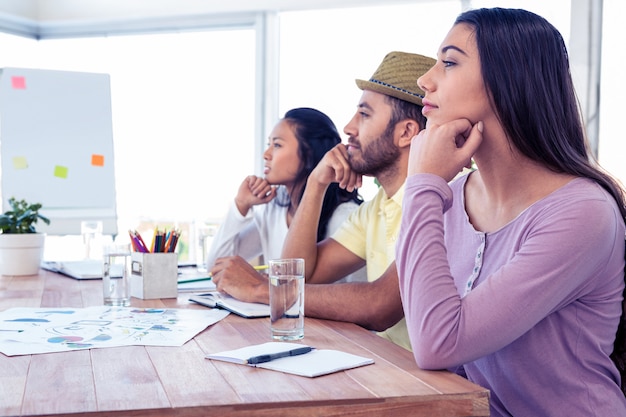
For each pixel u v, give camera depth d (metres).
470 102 1.15
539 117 1.11
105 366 1.00
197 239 2.77
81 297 1.71
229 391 0.88
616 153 3.31
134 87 4.22
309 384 0.92
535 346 1.09
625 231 1.11
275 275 1.21
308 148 2.37
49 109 3.95
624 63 3.29
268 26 4.07
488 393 0.90
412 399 0.87
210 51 4.20
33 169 3.91
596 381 1.08
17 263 2.21
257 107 4.12
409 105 1.71
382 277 1.42
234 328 1.31
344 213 2.18
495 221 1.21
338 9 3.96
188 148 4.21
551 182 1.13
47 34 4.25
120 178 4.18
